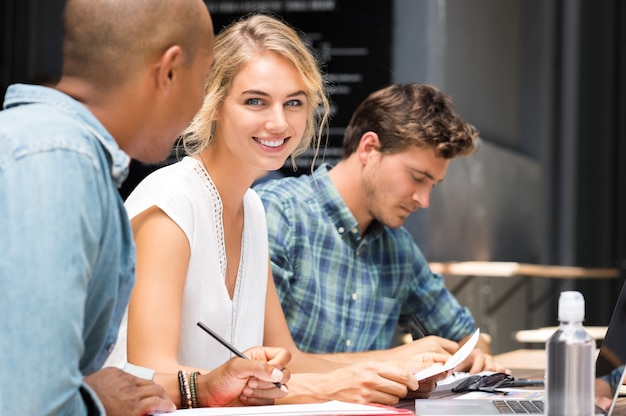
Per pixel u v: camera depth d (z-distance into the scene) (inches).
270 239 98.5
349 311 102.9
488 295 264.4
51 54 230.5
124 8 51.6
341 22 214.2
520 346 292.7
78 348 46.1
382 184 100.8
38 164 45.7
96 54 51.8
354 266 103.1
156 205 74.7
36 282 44.3
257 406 61.7
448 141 99.1
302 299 100.0
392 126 99.7
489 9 278.4
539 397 73.0
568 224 344.8
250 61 77.6
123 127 52.9
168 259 73.5
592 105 359.3
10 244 44.5
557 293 341.7
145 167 204.2
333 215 102.0
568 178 345.4
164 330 71.5
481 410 63.6
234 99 78.0
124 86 52.0
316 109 87.7
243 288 82.6
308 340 100.4
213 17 219.8
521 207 310.7
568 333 52.6
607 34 366.9
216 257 78.4
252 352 68.3
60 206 45.4
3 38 230.4
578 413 52.1
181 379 64.9
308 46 86.7
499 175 285.9
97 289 50.4
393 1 216.8
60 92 51.1
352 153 103.6
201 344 77.6
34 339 44.0
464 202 253.1
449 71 233.6
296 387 68.0
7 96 52.0
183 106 54.3
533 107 325.7
